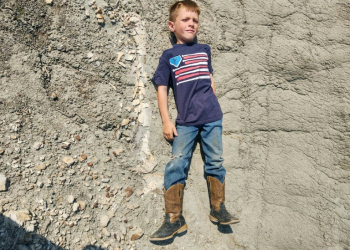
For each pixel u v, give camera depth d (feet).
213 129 8.36
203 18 9.35
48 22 8.27
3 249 6.61
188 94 8.36
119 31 8.82
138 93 8.77
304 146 8.99
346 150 8.85
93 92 8.43
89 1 8.61
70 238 7.35
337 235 8.62
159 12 9.16
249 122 9.20
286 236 8.70
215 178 8.36
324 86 9.01
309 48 9.09
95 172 8.09
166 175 8.18
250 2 9.32
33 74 7.94
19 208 7.00
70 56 8.36
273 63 9.18
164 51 8.60
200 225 8.52
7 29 7.84
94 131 8.34
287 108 9.07
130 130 8.63
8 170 7.20
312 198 8.82
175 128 8.46
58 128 7.98
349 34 9.05
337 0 9.20
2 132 7.37
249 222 8.80
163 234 7.86
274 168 9.00
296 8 9.27
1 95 7.54
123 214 8.09
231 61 9.28
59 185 7.60
